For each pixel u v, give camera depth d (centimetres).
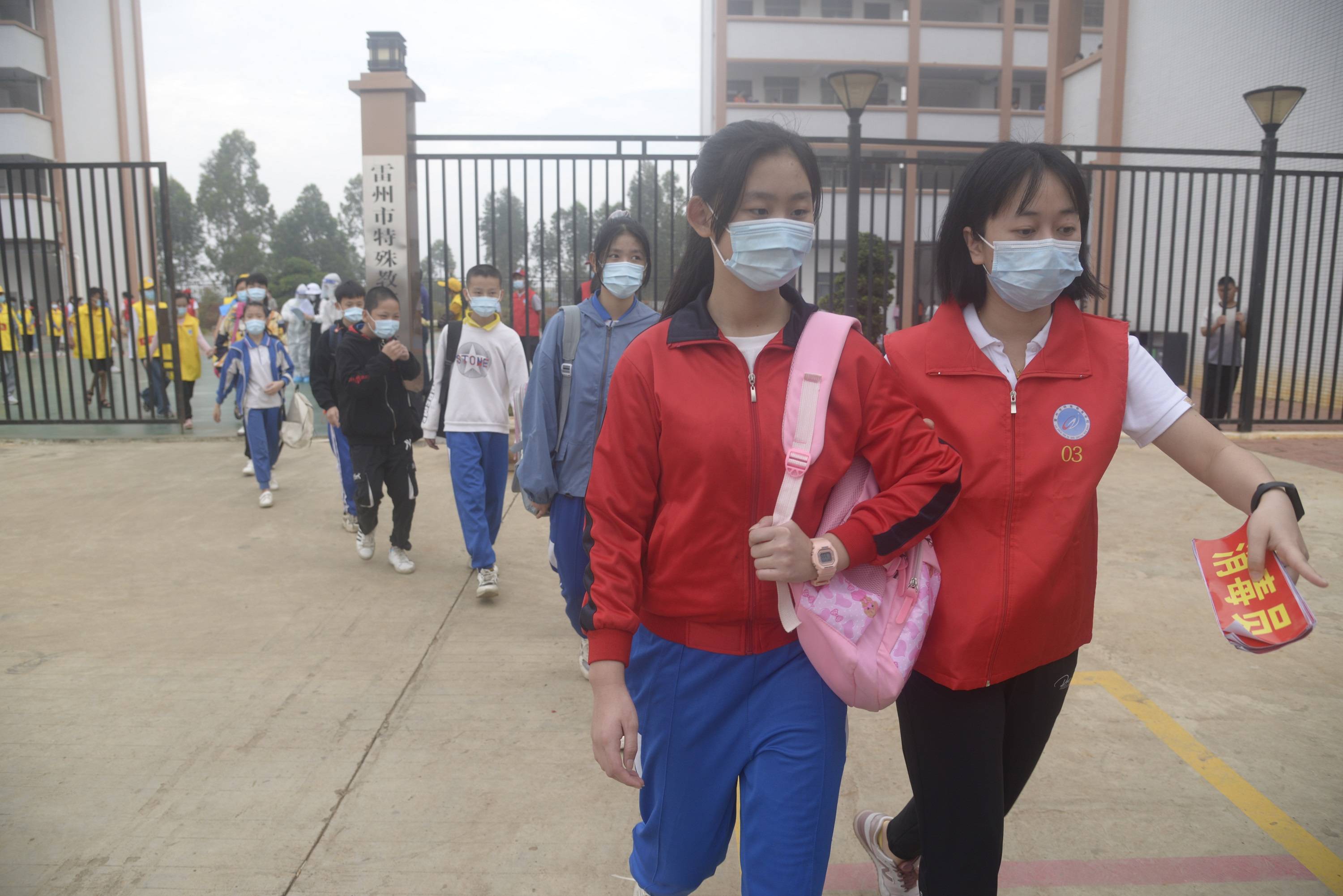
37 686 356
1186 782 286
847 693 157
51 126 2608
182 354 1130
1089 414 170
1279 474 698
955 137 2952
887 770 297
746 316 168
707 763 169
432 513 632
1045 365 172
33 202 2330
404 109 805
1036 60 2973
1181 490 658
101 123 2806
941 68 2964
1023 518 168
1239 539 164
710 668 165
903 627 160
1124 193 1454
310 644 402
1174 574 486
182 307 1152
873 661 155
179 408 918
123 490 683
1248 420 890
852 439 163
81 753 305
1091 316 180
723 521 160
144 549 539
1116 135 1467
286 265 4162
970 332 178
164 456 815
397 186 810
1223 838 257
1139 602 446
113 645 398
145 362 999
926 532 158
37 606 445
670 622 169
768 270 157
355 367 482
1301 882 238
